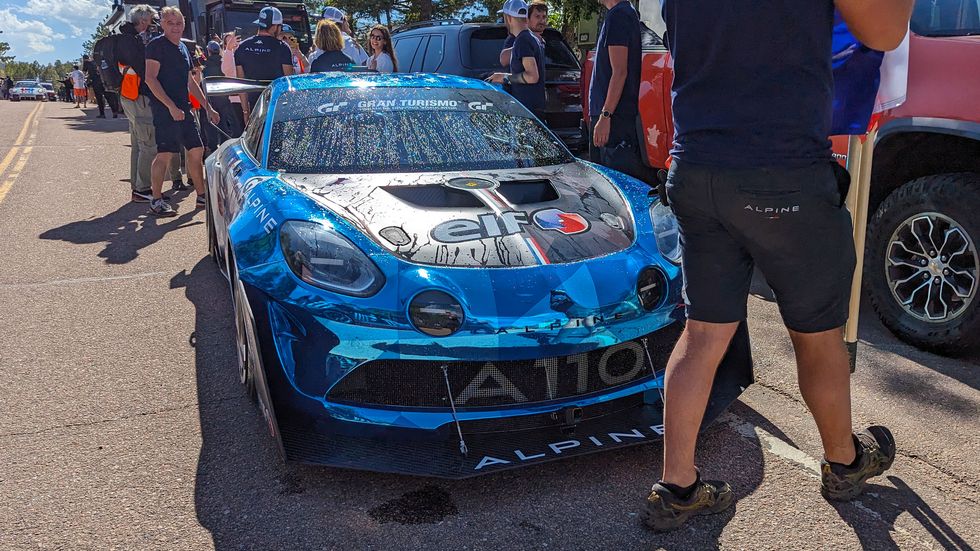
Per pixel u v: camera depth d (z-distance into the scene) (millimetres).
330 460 2207
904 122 3270
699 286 1959
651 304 2496
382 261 2363
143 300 4148
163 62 6051
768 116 1739
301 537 2066
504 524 2127
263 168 3143
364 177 2994
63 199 7098
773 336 3570
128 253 5152
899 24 1692
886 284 3492
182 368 3229
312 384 2287
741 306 1977
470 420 2305
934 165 3572
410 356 2258
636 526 2117
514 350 2283
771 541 2041
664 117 5039
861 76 2229
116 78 6719
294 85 3791
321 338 2283
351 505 2219
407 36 8836
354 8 24188
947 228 3240
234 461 2465
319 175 3029
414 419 2283
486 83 4070
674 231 2764
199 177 6621
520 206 2783
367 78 3920
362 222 2559
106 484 2332
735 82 1765
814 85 1740
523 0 6055
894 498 2250
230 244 2852
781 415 2797
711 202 1825
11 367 3238
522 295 2324
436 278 2316
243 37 13922
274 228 2537
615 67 4473
